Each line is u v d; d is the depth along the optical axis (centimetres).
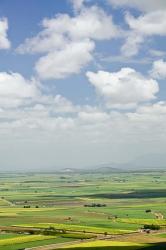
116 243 19725
